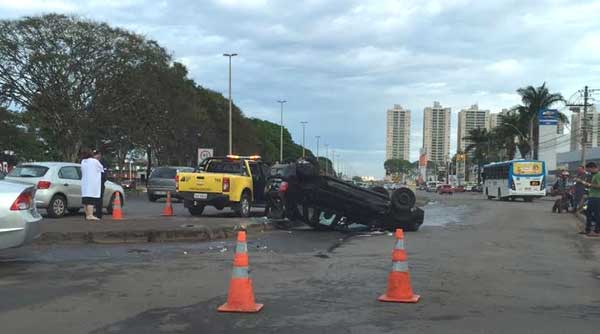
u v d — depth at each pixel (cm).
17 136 6116
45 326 609
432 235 1568
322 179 1634
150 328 604
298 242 1362
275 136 12744
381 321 641
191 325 616
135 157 6888
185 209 2330
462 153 13012
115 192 1938
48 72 3900
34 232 961
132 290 782
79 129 4028
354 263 1033
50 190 1667
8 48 3828
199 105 6266
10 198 926
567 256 1180
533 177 4694
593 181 1578
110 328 603
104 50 4044
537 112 7044
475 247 1298
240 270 681
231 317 650
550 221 2152
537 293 800
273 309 688
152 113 4394
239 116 7938
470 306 717
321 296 759
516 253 1209
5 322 623
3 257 1048
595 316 675
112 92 4116
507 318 661
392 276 743
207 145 6288
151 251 1152
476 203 3966
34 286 802
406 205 1659
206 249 1194
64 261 1016
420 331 604
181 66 5050
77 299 728
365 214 1662
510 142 7981
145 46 4269
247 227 1532
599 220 1577
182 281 845
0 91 3912
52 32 3912
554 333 602
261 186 1970
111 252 1125
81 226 1348
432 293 791
